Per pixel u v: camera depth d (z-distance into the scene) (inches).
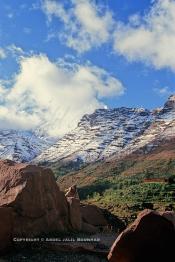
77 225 2124.8
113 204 3464.6
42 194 1806.1
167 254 1031.6
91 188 6028.5
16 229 1562.5
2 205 1611.7
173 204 3304.6
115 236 2161.7
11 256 1307.8
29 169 1780.3
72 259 1359.5
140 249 1025.5
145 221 1038.4
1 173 1753.2
